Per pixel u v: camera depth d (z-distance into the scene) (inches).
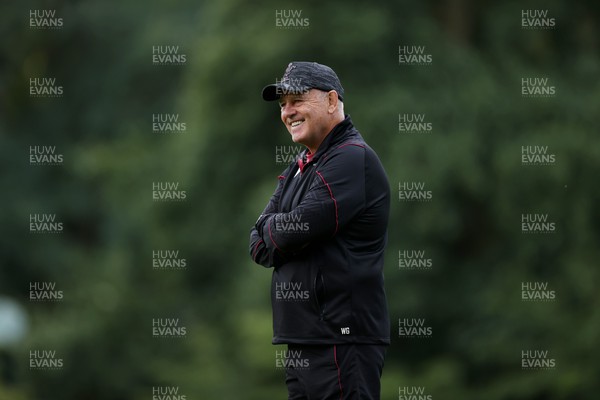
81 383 2573.8
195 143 2556.6
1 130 3885.3
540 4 2438.5
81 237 3934.5
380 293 579.8
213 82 2465.6
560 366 2162.9
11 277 3518.7
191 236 2605.8
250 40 2425.0
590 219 2273.6
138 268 2778.1
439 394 2091.5
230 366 1955.0
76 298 2682.1
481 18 2500.0
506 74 2404.0
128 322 2640.3
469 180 2217.0
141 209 2775.6
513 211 2253.9
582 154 2242.9
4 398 2276.1
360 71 2349.9
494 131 2306.8
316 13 2391.7
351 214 568.7
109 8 4030.5
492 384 2240.4
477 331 2290.8
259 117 2455.7
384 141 2242.9
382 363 579.8
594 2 2495.1
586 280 2202.3
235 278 2482.8
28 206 3614.7
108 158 2987.2
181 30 3720.5
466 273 2349.9
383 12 2393.0
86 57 4047.7
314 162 588.7
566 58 2496.3
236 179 2532.0
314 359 569.0
